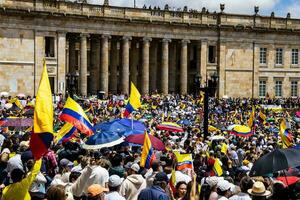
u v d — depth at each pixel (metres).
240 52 120.81
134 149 36.25
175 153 27.11
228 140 45.06
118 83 123.88
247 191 19.02
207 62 117.88
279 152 21.00
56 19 101.44
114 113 67.94
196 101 93.75
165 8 112.75
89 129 31.61
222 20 117.81
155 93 108.19
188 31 114.69
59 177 23.30
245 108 92.00
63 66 102.75
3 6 96.44
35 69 100.12
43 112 19.00
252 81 122.50
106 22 105.88
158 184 19.39
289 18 125.19
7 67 98.19
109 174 22.41
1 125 41.34
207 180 21.11
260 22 122.00
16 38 98.50
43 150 19.02
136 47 116.81
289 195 18.44
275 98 118.81
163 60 112.19
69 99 31.52
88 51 126.50
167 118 63.34
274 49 124.69
